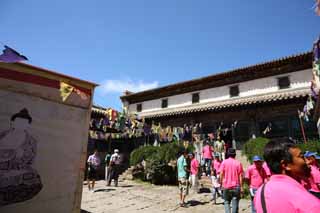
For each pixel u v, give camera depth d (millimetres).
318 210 1418
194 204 8445
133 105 23156
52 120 4344
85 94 4918
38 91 4234
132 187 11977
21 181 3809
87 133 4844
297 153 1818
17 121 3908
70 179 4418
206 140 14438
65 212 4238
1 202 3582
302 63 14883
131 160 15641
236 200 5543
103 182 13578
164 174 13102
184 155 8789
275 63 15477
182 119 17516
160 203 8539
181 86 20031
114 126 10672
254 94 16250
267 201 1642
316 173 4367
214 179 8781
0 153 3670
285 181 1680
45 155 4160
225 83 17969
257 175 5641
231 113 15523
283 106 13789
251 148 11969
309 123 12703
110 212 7125
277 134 13562
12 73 3975
